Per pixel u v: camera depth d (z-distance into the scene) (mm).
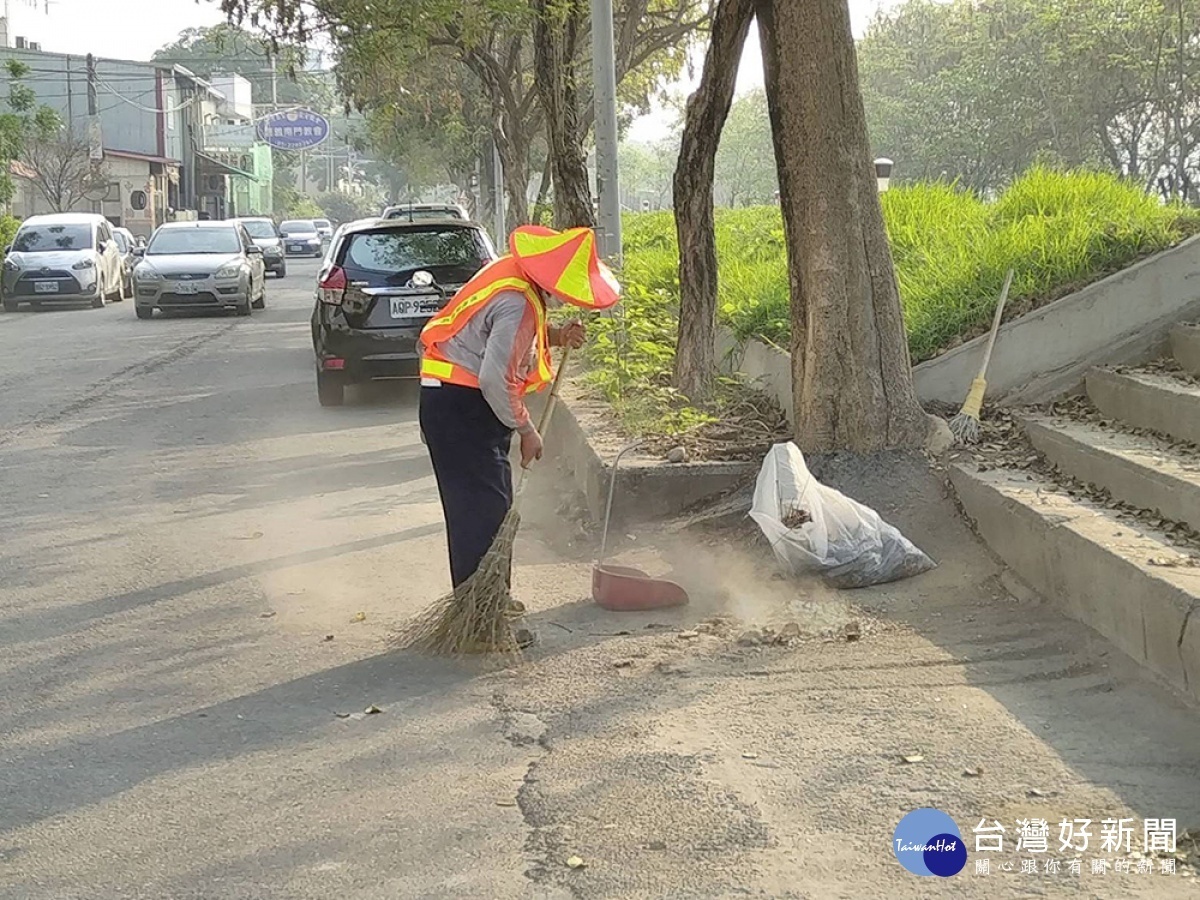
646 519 7695
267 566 7316
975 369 8258
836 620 5973
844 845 3994
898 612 6121
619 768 4574
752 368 10289
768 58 7664
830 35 7379
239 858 4035
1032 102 35094
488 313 5613
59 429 11797
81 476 9789
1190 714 4770
